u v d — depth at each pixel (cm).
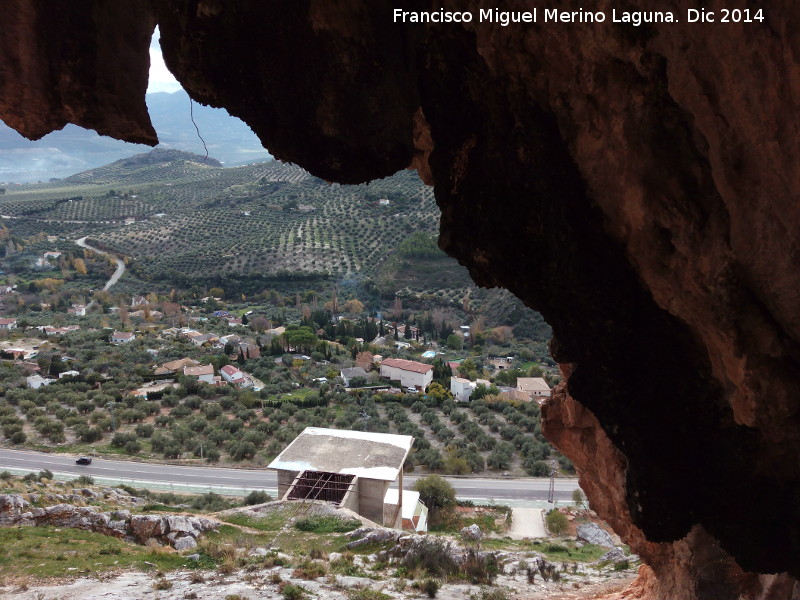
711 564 779
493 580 1558
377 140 683
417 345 8506
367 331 8794
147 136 711
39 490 2339
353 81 646
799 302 417
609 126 485
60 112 673
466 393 5881
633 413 604
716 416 563
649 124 459
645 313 562
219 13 629
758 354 456
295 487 2380
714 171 417
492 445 4394
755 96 364
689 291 483
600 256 549
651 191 471
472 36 553
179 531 1830
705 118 404
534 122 533
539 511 3322
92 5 636
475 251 629
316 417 4884
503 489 3678
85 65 650
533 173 549
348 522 2016
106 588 1294
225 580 1391
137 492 3328
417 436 4528
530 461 4075
